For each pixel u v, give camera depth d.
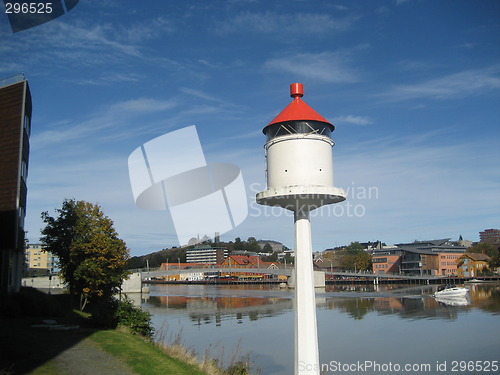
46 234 46.59
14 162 38.31
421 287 133.50
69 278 46.75
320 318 62.34
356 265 182.62
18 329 25.47
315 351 19.45
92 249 44.84
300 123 19.64
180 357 23.23
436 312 65.00
